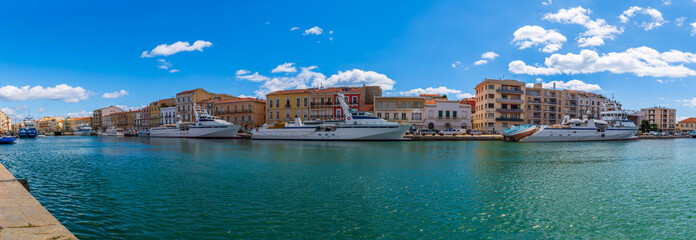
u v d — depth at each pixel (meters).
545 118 107.06
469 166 26.28
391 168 25.00
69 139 86.25
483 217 13.23
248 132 83.88
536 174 22.67
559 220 12.95
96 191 17.33
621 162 29.67
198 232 11.42
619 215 13.59
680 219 13.12
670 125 155.38
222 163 28.11
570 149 44.25
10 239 5.66
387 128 59.75
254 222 12.40
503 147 47.06
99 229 11.67
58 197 16.03
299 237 11.03
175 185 18.72
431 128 84.12
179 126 86.19
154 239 10.80
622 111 70.69
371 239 10.92
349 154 35.91
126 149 45.66
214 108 106.38
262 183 19.19
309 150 41.47
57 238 5.87
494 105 94.00
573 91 117.88
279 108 92.69
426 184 19.05
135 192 17.05
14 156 35.97
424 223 12.50
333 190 17.42
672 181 20.42
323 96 88.88
